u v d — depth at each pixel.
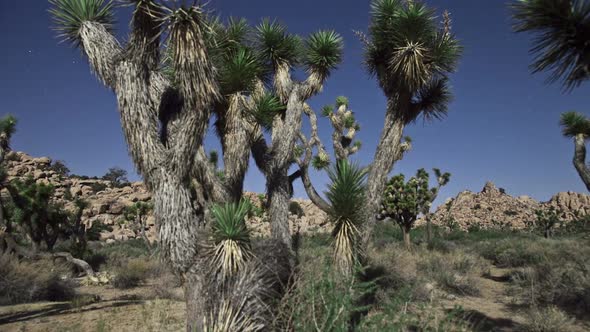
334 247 4.85
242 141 6.52
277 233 7.21
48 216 18.19
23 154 62.94
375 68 7.02
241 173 6.47
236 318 4.27
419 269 12.19
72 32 5.61
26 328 6.89
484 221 67.00
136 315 7.70
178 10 4.67
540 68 3.12
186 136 4.89
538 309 8.16
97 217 46.72
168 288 10.93
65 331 6.55
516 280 10.90
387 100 6.57
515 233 40.09
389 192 20.61
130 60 5.10
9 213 18.50
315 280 3.97
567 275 9.46
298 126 7.76
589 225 31.20
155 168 4.94
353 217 4.84
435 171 22.06
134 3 4.95
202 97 4.82
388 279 8.64
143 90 5.11
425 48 6.19
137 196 53.19
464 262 14.41
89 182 61.19
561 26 2.94
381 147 6.16
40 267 11.56
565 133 6.06
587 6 2.86
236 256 4.56
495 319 7.77
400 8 6.61
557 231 39.25
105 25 5.79
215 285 4.52
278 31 7.98
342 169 5.05
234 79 6.36
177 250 4.77
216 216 4.78
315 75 7.96
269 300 4.44
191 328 4.48
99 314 7.84
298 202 48.78
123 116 5.03
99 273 15.45
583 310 8.13
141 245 31.97
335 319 3.53
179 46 4.74
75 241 18.80
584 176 5.78
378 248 17.44
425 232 32.38
